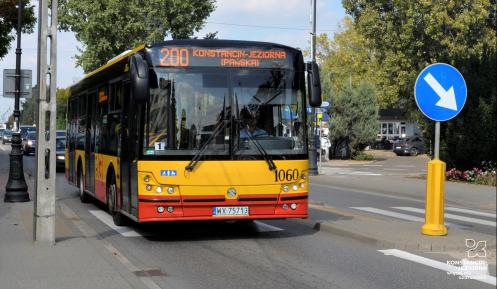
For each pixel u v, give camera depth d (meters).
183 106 9.66
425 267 8.33
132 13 45.09
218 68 9.84
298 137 10.12
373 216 14.19
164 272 7.99
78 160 16.45
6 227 10.76
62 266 7.61
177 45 9.74
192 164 9.56
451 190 20.33
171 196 9.51
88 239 9.57
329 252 9.41
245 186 9.76
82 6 44.59
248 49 9.98
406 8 42.47
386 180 24.56
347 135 44.03
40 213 8.95
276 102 10.02
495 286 7.32
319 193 20.25
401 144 54.06
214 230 11.63
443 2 41.34
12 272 7.27
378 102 45.09
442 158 24.11
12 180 14.75
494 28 43.50
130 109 10.39
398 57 42.91
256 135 9.87
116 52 46.25
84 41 45.25
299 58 10.23
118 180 11.46
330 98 43.28
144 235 10.98
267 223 12.54
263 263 8.58
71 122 17.97
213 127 9.72
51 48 8.90
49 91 8.96
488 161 23.27
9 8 25.50
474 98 22.98
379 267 8.32
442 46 41.94
